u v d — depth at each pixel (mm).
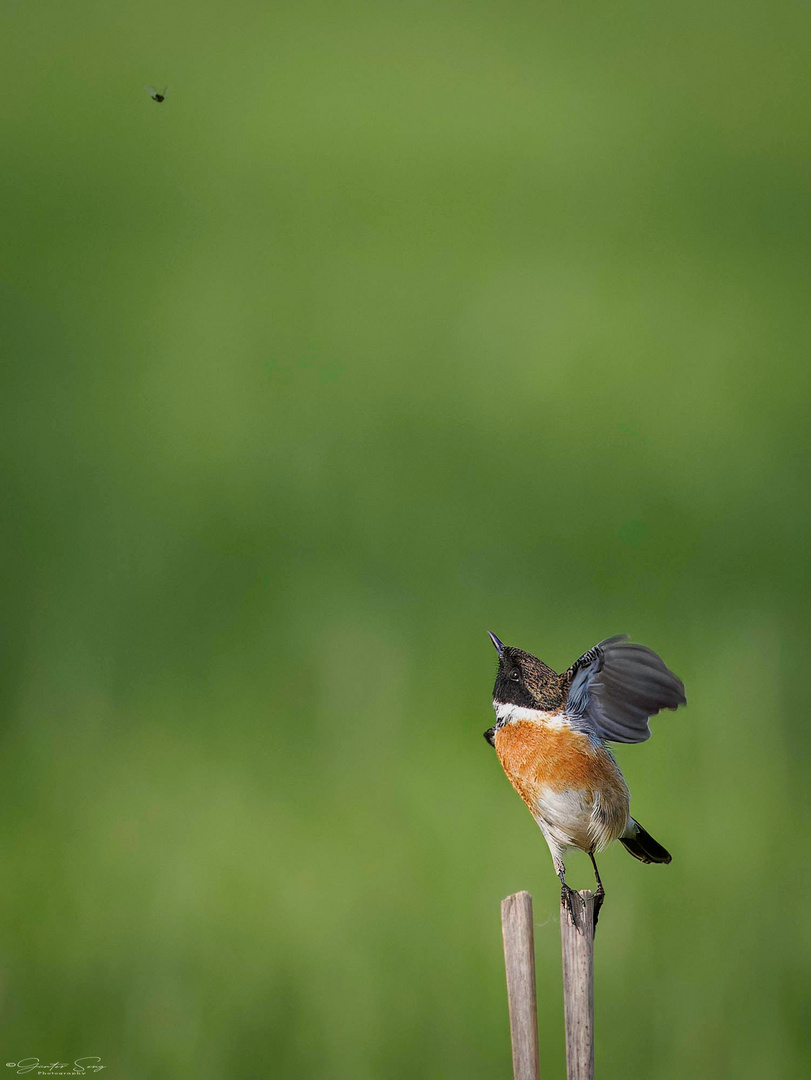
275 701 12609
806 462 17922
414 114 36219
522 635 13695
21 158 32500
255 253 27094
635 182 31625
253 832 10820
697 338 22359
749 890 10031
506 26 44031
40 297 24219
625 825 6402
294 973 9430
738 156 32969
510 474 17344
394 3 46906
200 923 9906
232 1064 8672
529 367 21438
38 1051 8672
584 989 5523
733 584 14648
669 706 6004
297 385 20859
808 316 23250
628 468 17828
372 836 10805
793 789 11117
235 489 16812
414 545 15695
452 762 11680
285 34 43219
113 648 13438
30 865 10484
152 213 29438
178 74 39062
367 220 29547
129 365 21391
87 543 15273
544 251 27125
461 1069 8664
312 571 14914
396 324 23297
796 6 45750
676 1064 8695
